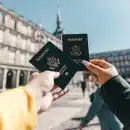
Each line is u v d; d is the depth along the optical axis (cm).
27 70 4488
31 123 46
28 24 4794
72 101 1800
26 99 49
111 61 8900
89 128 662
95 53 9275
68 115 1004
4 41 4091
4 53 4075
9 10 4250
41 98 59
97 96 402
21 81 4466
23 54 4588
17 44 4422
